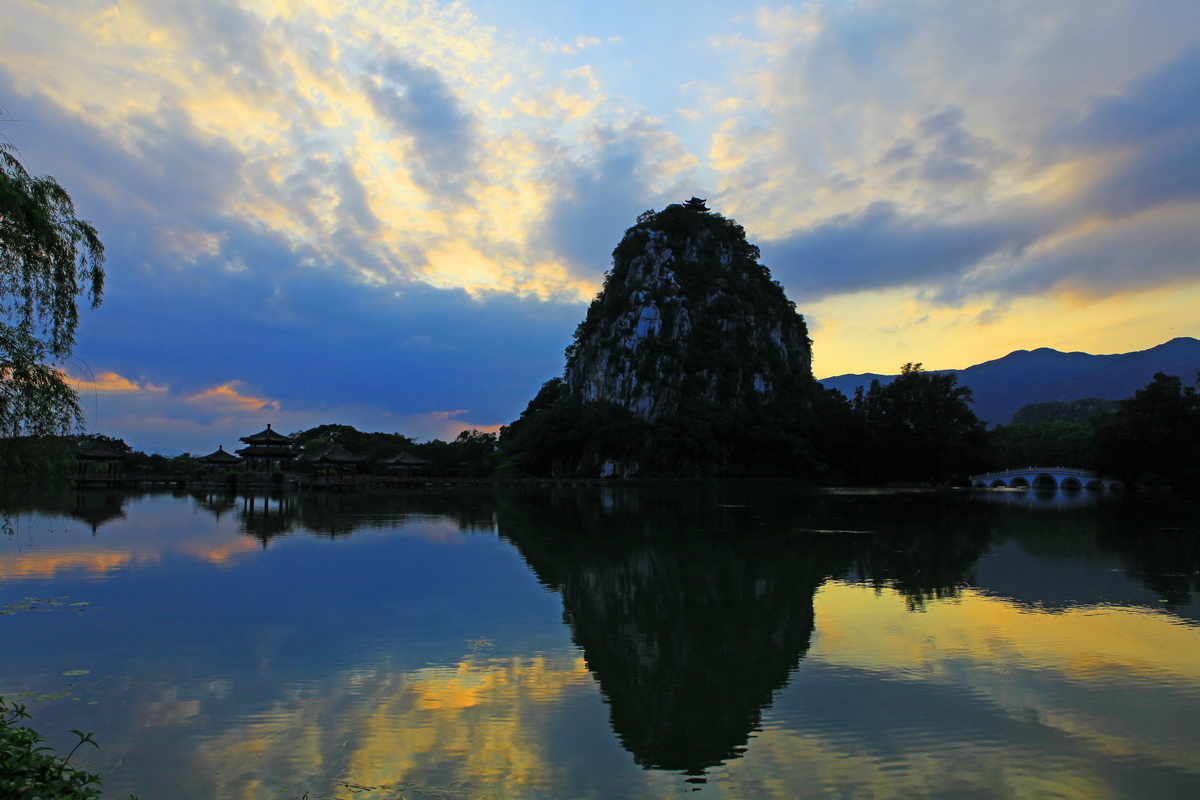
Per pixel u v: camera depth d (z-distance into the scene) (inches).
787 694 505.4
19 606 736.3
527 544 1255.5
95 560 1021.2
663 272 5989.2
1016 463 4972.9
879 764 399.9
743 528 1560.0
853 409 4589.1
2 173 446.9
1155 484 3302.2
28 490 470.6
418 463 3715.6
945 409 3961.6
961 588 865.5
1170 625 685.3
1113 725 450.9
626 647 613.0
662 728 445.7
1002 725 451.5
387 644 614.2
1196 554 1144.8
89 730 431.5
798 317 6653.5
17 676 523.5
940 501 2613.2
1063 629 671.1
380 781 374.9
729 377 5359.3
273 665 555.5
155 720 447.5
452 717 459.5
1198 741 427.5
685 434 4744.1
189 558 1047.6
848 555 1135.6
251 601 768.9
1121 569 1002.1
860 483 4458.7
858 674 546.3
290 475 3093.0
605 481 4286.4
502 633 652.1
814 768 395.9
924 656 590.2
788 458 4530.0
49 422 470.3
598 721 456.8
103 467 3046.3
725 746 421.4
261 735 428.1
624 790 369.1
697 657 587.2
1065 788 374.9
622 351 5615.2
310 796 358.3
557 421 4982.8
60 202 504.7
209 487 2925.7
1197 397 3011.8
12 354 447.5
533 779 380.2
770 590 852.6
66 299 490.0
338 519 1685.5
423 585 864.9
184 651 587.5
